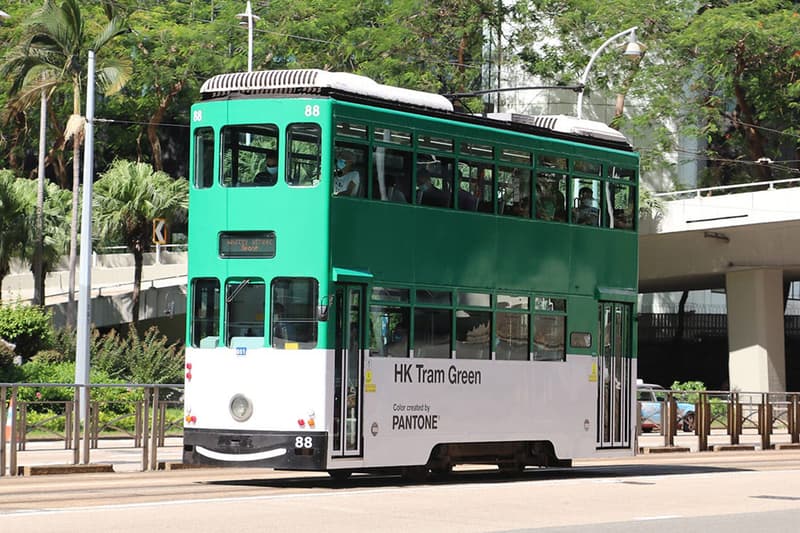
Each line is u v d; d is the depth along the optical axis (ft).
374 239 69.97
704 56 197.88
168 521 49.93
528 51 213.46
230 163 70.23
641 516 57.26
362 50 205.57
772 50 197.26
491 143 76.48
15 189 171.83
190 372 70.38
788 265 189.16
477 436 75.00
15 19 221.46
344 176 68.74
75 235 172.14
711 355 232.94
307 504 58.03
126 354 152.35
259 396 68.33
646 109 206.39
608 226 84.07
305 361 67.56
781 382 192.85
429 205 72.84
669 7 204.85
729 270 192.13
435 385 72.79
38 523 48.34
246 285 69.26
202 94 71.67
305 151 68.49
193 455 69.72
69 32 176.35
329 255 67.72
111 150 242.78
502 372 76.64
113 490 66.23
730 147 221.05
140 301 186.70
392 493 64.69
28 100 178.09
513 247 77.51
